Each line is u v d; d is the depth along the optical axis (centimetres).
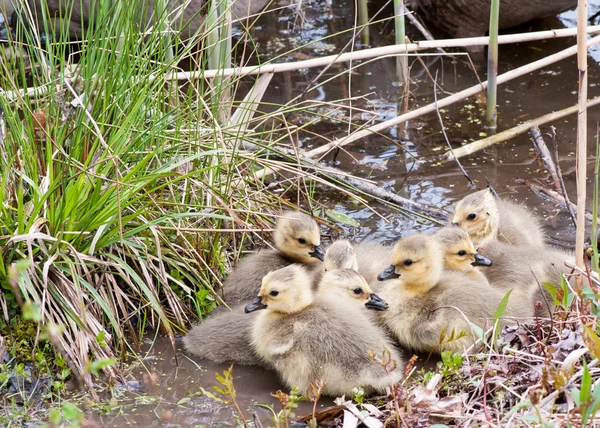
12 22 1083
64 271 668
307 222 766
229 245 809
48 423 585
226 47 895
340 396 631
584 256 704
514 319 656
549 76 1141
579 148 646
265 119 912
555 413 544
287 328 646
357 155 997
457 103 1093
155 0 773
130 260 724
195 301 725
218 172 786
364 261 771
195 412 617
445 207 899
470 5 1162
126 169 724
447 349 673
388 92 1123
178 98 816
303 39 1227
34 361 641
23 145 683
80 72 726
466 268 752
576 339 605
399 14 1091
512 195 917
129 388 644
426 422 574
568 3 1180
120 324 692
